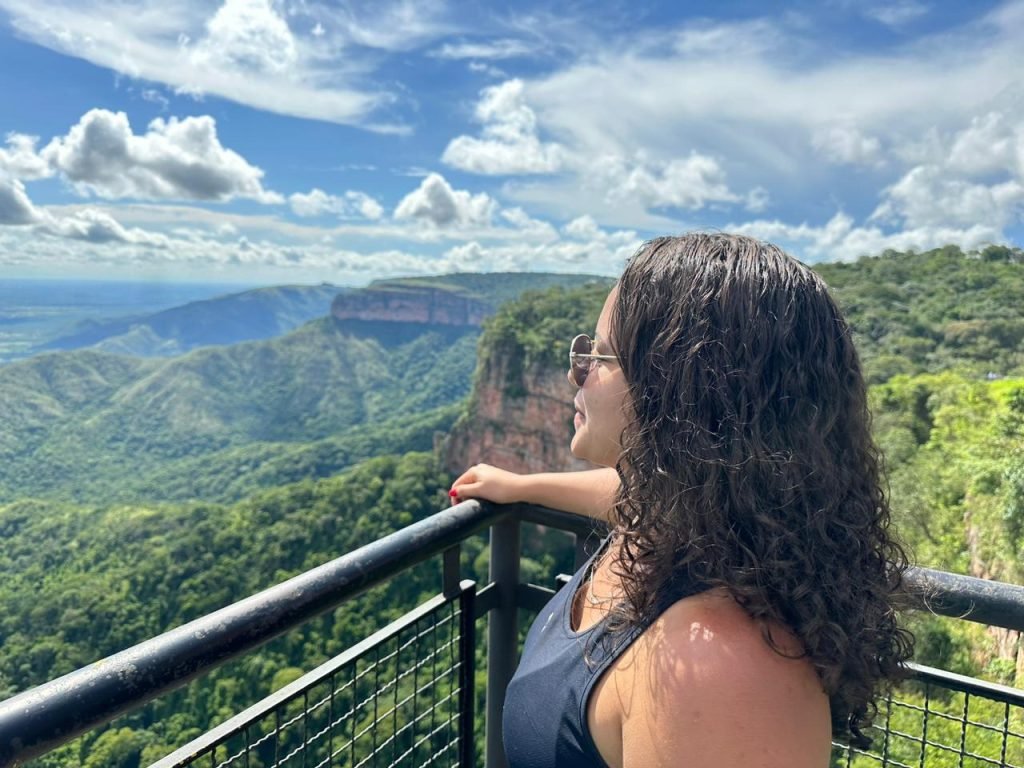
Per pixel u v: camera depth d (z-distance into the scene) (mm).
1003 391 20594
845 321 745
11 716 707
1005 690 1126
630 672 673
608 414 842
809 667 634
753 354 689
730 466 664
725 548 651
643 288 759
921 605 934
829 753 637
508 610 1534
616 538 917
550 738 786
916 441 22062
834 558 657
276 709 1071
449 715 1424
